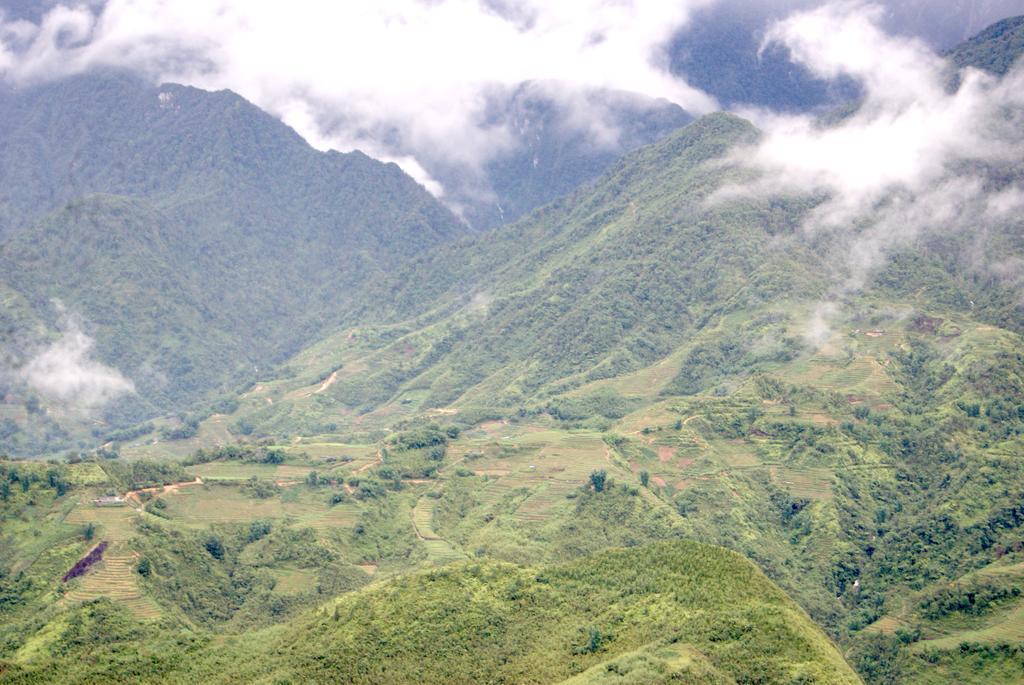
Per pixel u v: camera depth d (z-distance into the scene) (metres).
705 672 191.12
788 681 190.38
